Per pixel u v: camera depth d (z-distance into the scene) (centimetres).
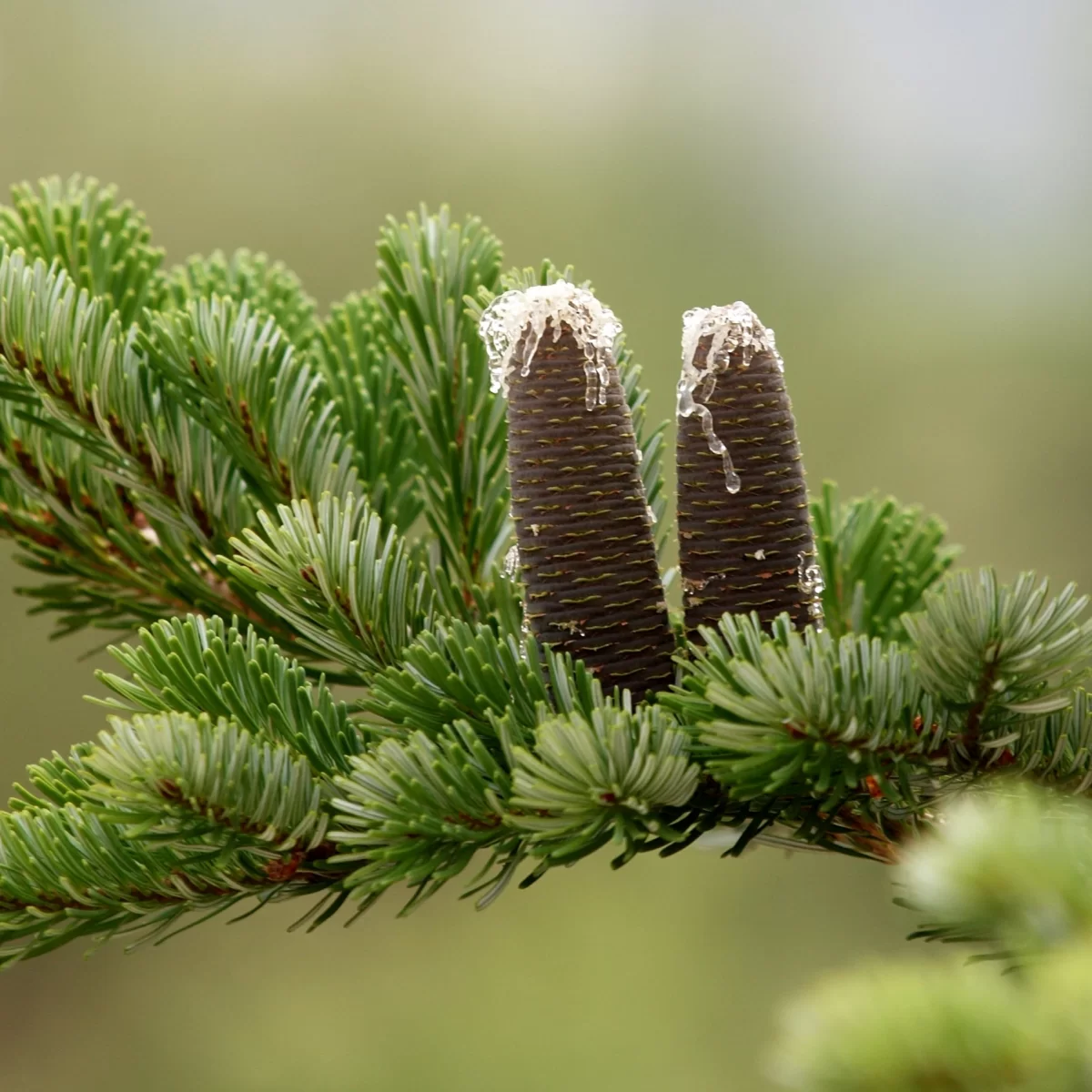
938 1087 56
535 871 64
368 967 301
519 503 67
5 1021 283
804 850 70
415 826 64
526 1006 294
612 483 67
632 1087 281
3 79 318
